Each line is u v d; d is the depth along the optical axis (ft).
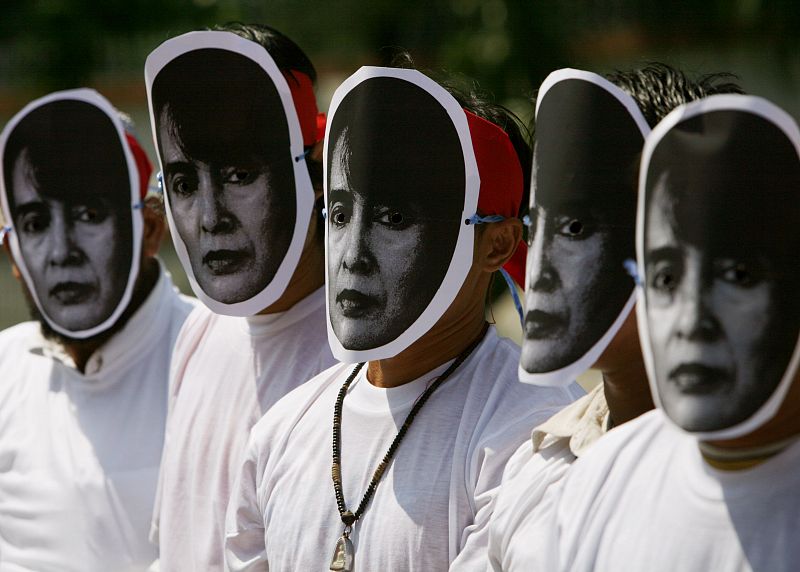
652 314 7.91
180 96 12.82
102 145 14.78
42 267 14.99
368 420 11.19
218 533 13.24
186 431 13.71
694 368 7.69
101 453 15.20
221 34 12.67
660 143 7.85
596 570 8.32
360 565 10.69
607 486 8.57
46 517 15.24
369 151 10.77
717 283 7.64
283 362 13.20
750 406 7.59
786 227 7.52
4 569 15.52
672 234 7.78
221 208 12.83
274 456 11.73
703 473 8.00
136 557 14.90
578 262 9.12
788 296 7.54
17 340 16.51
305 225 12.91
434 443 10.75
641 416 8.92
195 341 14.23
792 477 7.69
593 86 9.04
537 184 9.35
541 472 9.66
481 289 11.21
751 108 7.57
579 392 11.32
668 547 7.95
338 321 10.98
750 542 7.64
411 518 10.53
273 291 12.84
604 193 9.03
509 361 11.02
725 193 7.60
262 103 12.73
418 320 10.77
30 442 15.62
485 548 10.10
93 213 14.85
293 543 11.16
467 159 10.71
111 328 15.33
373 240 10.80
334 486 11.05
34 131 14.89
